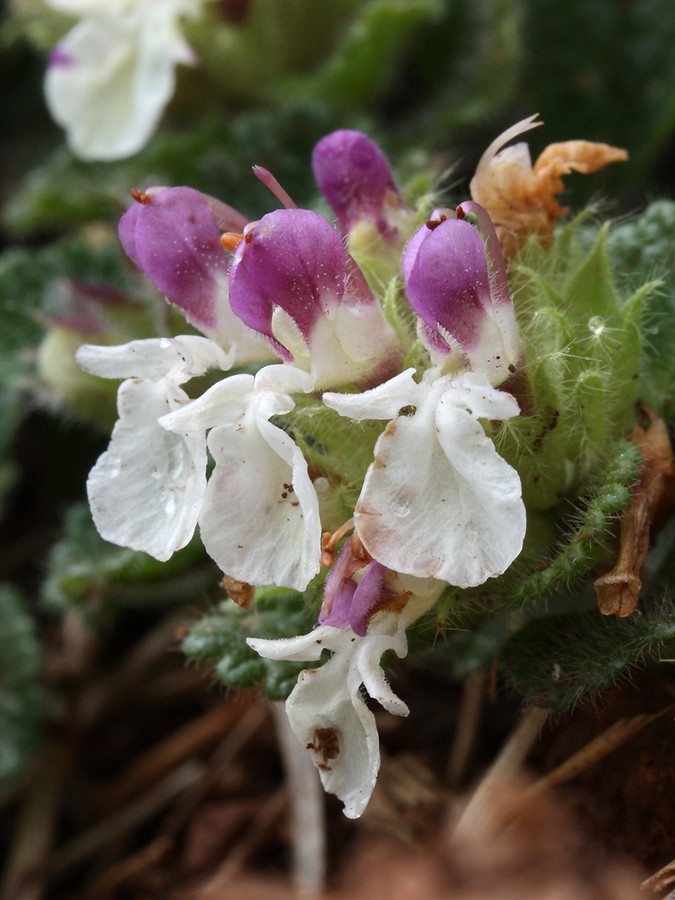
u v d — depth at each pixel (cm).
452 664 13
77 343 15
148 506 12
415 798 15
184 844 16
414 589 12
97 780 17
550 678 12
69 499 19
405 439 11
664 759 13
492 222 12
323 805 15
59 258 18
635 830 13
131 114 18
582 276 12
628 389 13
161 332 15
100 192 18
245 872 15
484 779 14
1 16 23
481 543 11
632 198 18
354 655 12
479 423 11
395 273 13
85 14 18
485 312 11
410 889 14
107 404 16
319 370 12
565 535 12
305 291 12
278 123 18
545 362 12
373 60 19
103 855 16
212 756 16
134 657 17
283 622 13
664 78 18
